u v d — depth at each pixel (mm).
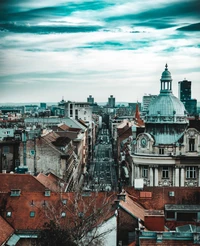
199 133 144375
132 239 73938
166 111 149500
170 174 145125
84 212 73000
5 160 129125
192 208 88688
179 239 59781
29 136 126375
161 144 145875
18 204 84750
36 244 73562
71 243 66188
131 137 173250
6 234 78312
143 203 91812
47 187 99250
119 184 175375
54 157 125188
